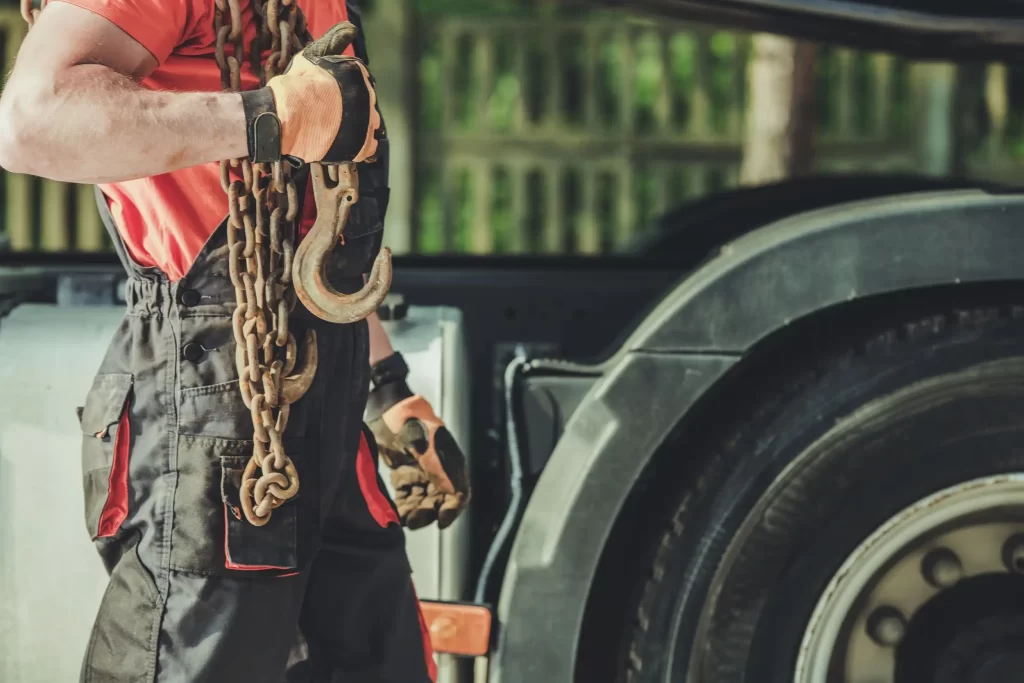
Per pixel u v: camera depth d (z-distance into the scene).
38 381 2.91
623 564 2.96
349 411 2.48
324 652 2.73
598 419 2.85
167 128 2.07
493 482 3.44
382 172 2.47
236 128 2.12
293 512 2.34
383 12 12.05
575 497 2.84
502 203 12.92
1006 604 2.89
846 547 2.88
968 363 2.84
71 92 2.04
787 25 3.91
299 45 2.31
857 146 12.95
